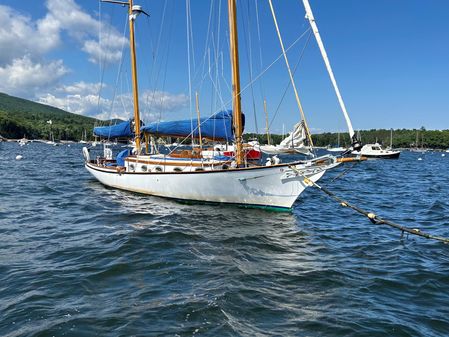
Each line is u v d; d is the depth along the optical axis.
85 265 7.59
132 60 19.58
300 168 12.17
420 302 6.22
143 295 6.22
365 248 9.34
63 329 5.09
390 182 27.61
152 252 8.52
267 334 5.09
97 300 6.01
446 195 20.27
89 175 27.33
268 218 12.25
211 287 6.61
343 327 5.31
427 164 56.50
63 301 5.96
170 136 15.80
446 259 8.47
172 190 14.80
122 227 10.88
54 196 16.81
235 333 5.09
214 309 5.73
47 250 8.61
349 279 7.16
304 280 7.07
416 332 5.24
